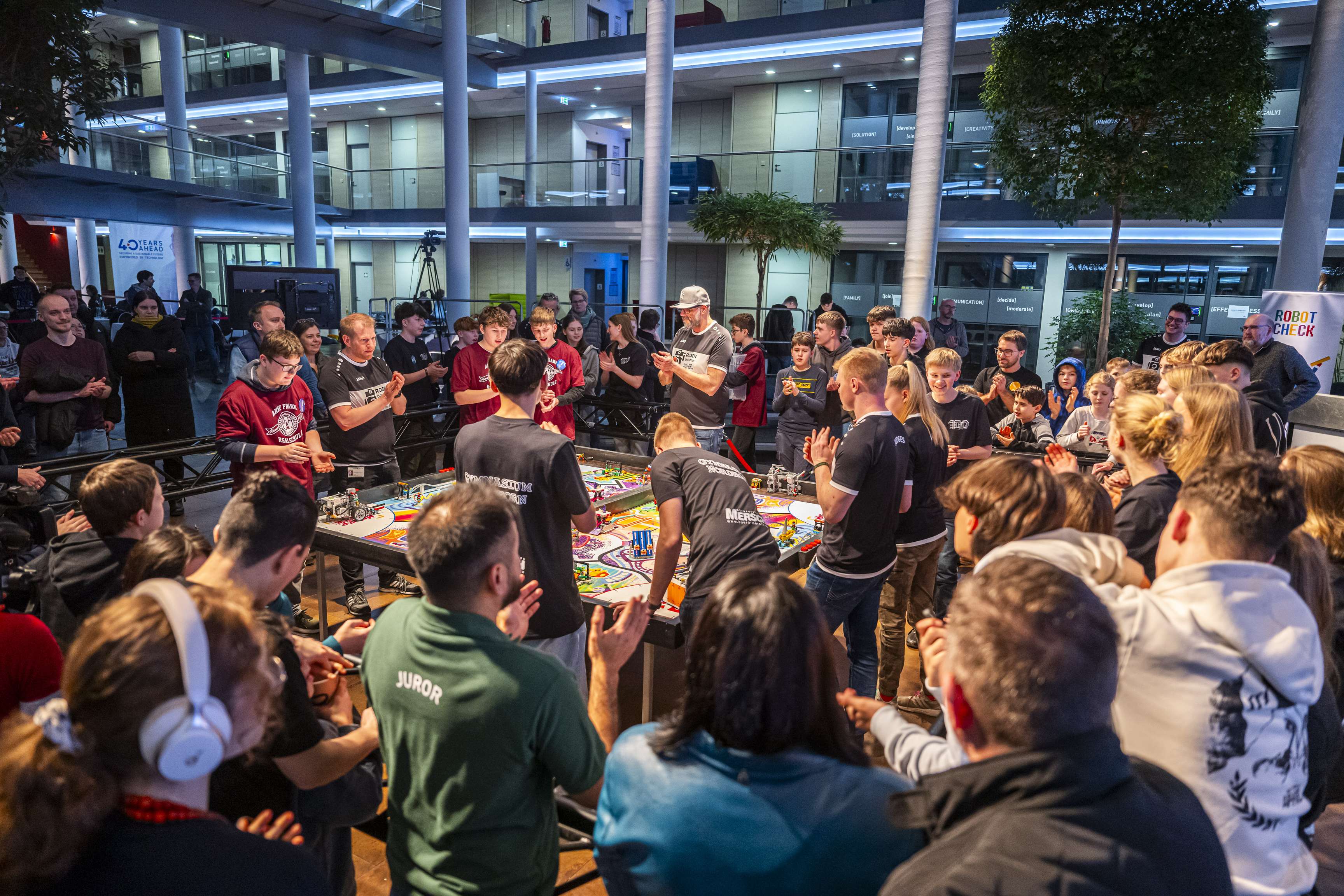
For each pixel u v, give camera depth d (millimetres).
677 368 5762
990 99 8102
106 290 23688
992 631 1006
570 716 1533
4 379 5219
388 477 4992
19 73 7613
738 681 1123
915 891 923
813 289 17234
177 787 1023
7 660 1707
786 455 6355
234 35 13422
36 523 4051
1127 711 1342
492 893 1555
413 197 19000
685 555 3650
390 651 1603
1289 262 8766
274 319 5789
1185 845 958
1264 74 7188
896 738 1524
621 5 19906
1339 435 5801
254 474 1850
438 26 15617
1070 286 14438
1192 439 2512
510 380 2797
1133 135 7531
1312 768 1609
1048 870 895
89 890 938
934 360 4453
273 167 17922
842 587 3201
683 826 1126
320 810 1667
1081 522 1876
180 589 1048
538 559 2805
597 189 17234
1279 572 1348
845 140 17156
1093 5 7199
